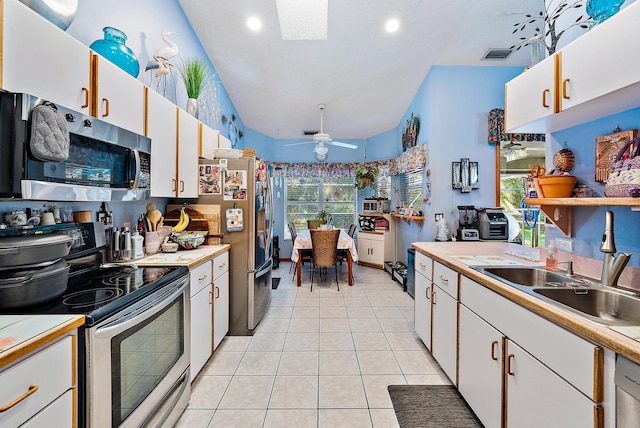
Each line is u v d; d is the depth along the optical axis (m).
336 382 1.92
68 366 0.92
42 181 1.02
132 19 2.02
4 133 0.94
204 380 1.94
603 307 1.29
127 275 1.50
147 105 1.73
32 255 1.01
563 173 1.65
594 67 1.18
